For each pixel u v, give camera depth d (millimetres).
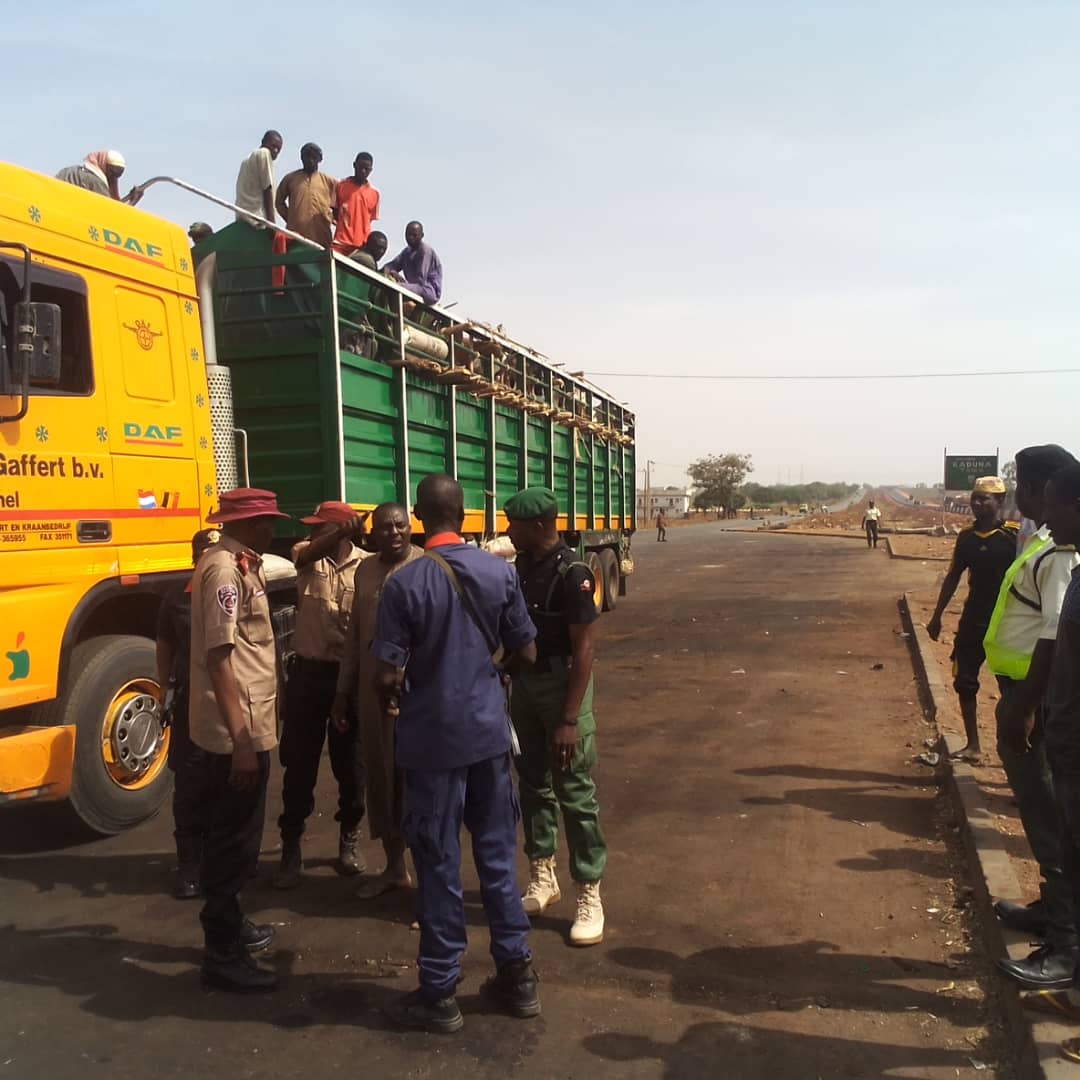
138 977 3945
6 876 5066
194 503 6262
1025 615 3914
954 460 38469
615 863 5113
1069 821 3148
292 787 4906
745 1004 3684
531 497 4207
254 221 7141
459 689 3527
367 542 7820
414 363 8312
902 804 6008
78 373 5375
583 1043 3430
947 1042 3424
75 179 6562
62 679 5168
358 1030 3525
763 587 20656
